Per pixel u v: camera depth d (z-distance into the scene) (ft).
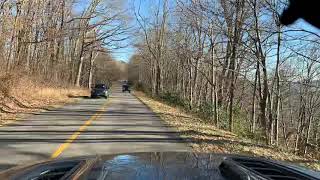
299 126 129.29
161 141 52.42
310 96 128.26
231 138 62.34
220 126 99.55
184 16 148.46
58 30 181.78
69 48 241.14
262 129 93.25
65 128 61.77
